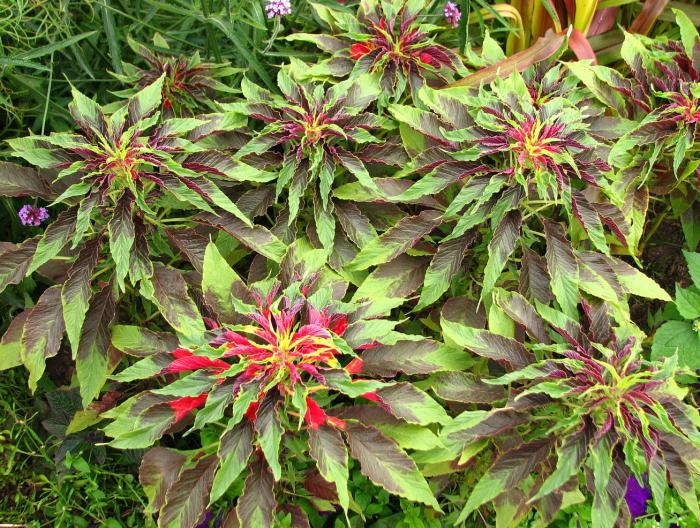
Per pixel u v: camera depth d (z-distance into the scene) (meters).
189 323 0.77
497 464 0.73
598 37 1.16
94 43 1.10
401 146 0.91
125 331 0.80
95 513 0.90
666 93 0.93
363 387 0.68
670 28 1.20
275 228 0.89
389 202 0.91
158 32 1.11
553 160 0.81
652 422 0.72
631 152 0.99
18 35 1.00
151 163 0.77
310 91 0.95
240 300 0.73
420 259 0.88
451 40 1.15
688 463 0.73
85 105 0.80
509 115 0.86
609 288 0.85
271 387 0.70
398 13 0.99
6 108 1.01
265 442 0.67
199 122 0.82
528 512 0.79
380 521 0.88
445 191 0.91
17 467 0.92
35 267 0.74
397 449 0.72
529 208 0.87
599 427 0.71
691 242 1.05
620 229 0.87
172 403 0.74
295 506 0.79
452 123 0.88
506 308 0.79
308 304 0.73
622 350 0.75
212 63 1.02
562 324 0.77
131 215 0.76
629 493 0.89
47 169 0.84
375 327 0.74
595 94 0.96
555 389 0.71
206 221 0.83
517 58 1.00
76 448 0.92
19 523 0.89
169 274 0.81
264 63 1.12
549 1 1.07
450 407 0.87
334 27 1.02
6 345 0.82
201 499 0.73
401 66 0.96
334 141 0.90
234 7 1.08
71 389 0.93
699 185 0.98
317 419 0.71
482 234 0.91
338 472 0.69
